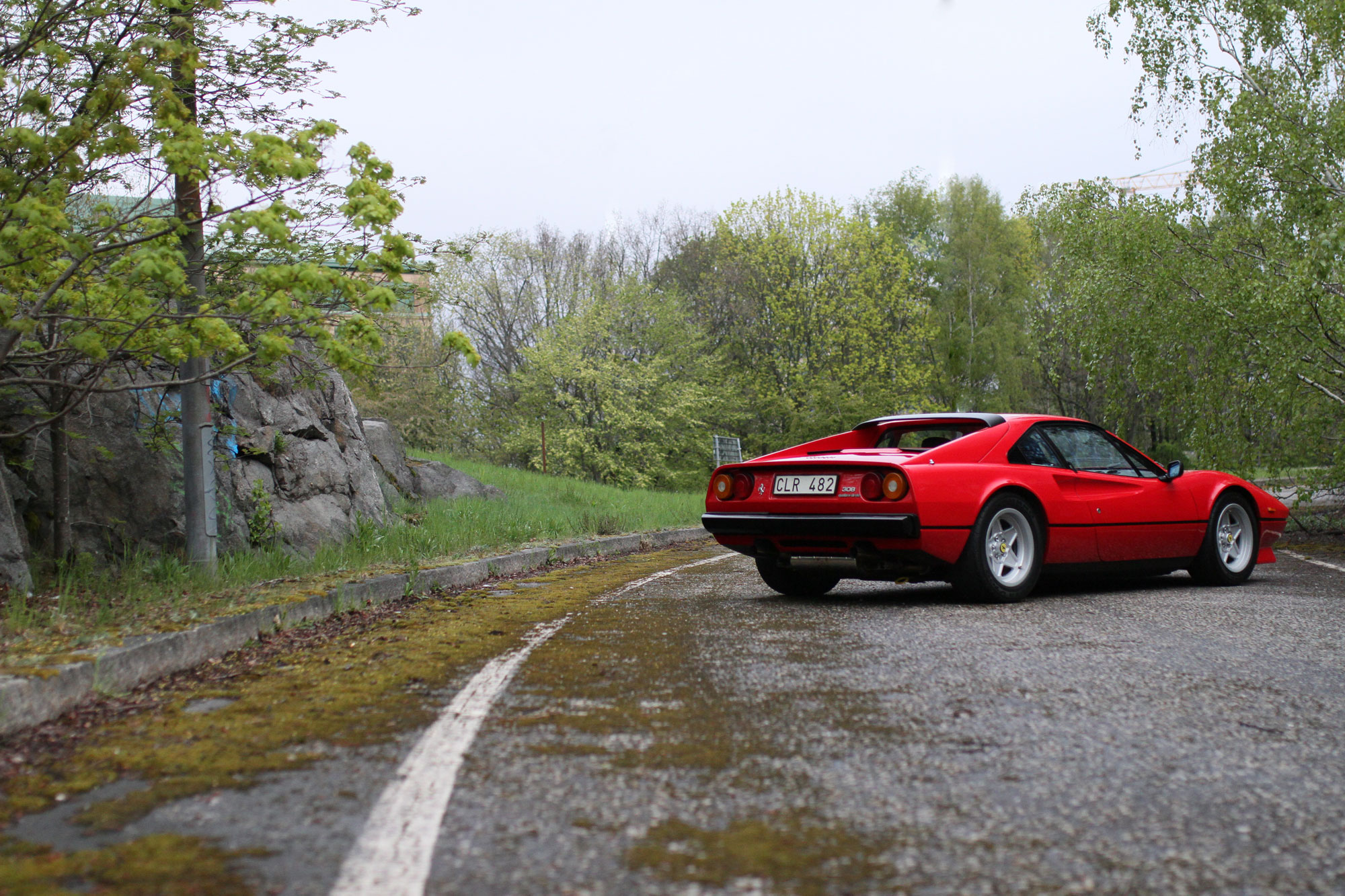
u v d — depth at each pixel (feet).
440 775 10.39
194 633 17.16
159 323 18.75
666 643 17.94
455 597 26.45
